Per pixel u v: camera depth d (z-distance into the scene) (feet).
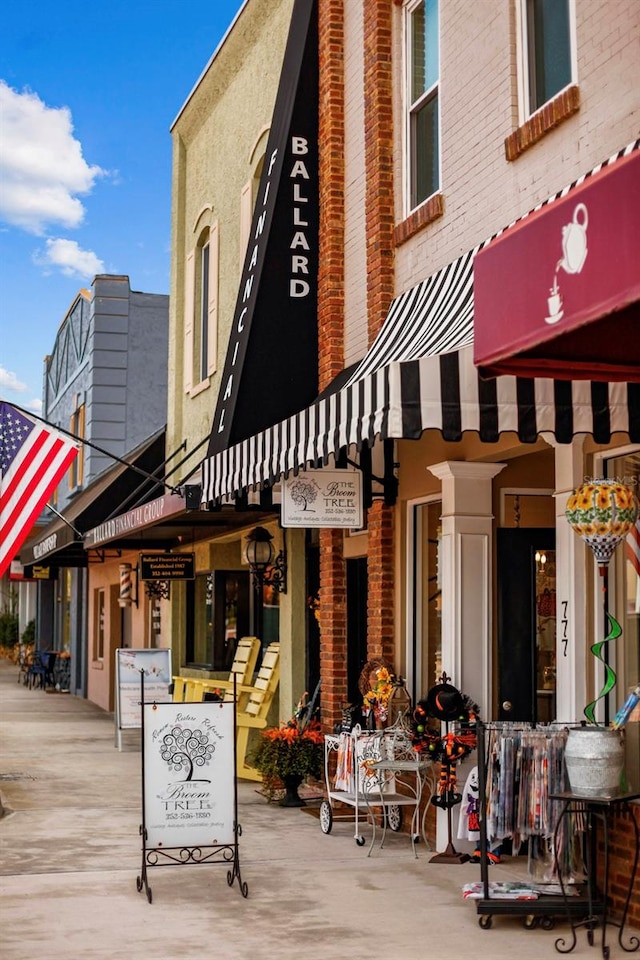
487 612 30.86
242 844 31.37
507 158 28.12
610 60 24.23
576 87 25.41
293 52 40.57
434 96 33.65
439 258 32.01
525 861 28.99
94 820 35.24
